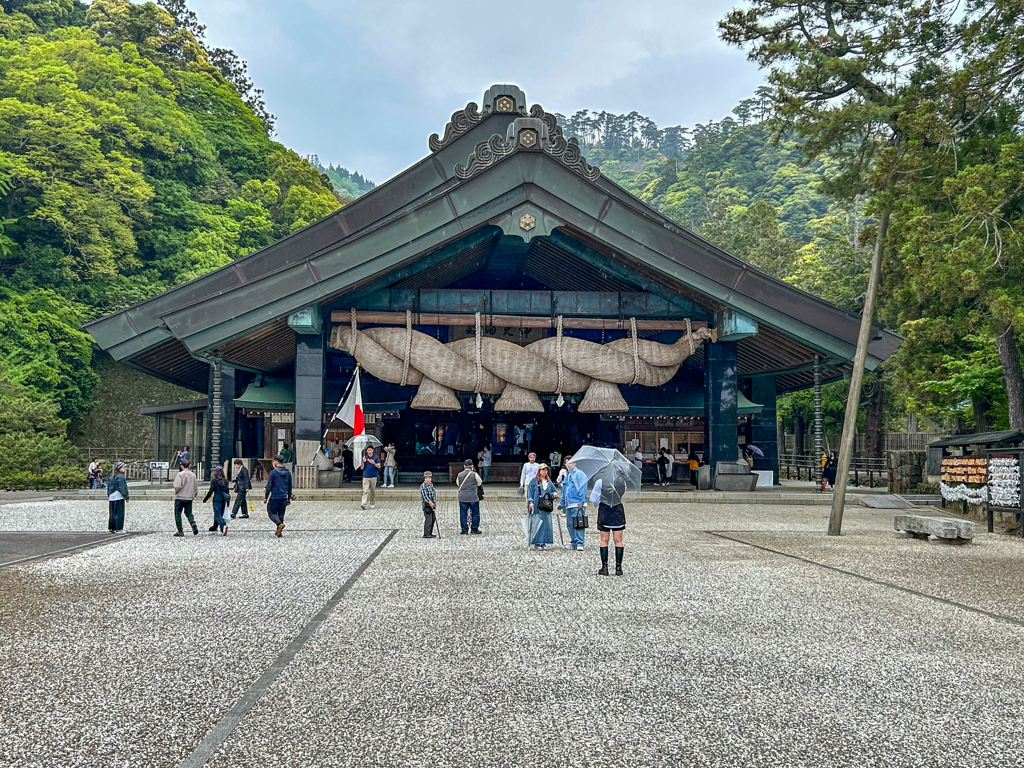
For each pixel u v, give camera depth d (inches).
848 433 744.3
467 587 419.5
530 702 233.1
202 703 232.2
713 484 1164.5
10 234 2167.8
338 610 360.2
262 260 1163.3
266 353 1282.0
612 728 212.4
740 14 976.9
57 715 222.5
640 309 1167.6
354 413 1074.7
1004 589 428.1
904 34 899.4
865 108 876.6
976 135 893.2
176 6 3816.4
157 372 1391.5
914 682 255.4
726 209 3302.2
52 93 2161.7
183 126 2613.2
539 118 1096.8
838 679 258.2
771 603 380.2
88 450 2158.0
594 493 463.2
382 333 1126.4
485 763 188.7
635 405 1391.5
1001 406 1299.2
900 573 481.7
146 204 2447.1
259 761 189.8
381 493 1051.3
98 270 2171.5
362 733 207.9
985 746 202.1
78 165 2170.3
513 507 933.8
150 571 472.7
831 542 644.1
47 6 2878.9
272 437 1368.1
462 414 1402.6
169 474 1536.7
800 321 1103.6
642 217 1080.2
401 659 278.8
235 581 437.7
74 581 438.6
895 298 1044.5
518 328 1339.8
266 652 288.5
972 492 901.8
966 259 753.6
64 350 2080.5
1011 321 807.1
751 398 1453.0
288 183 3154.5
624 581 440.5
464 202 1051.3
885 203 832.9
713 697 239.0
